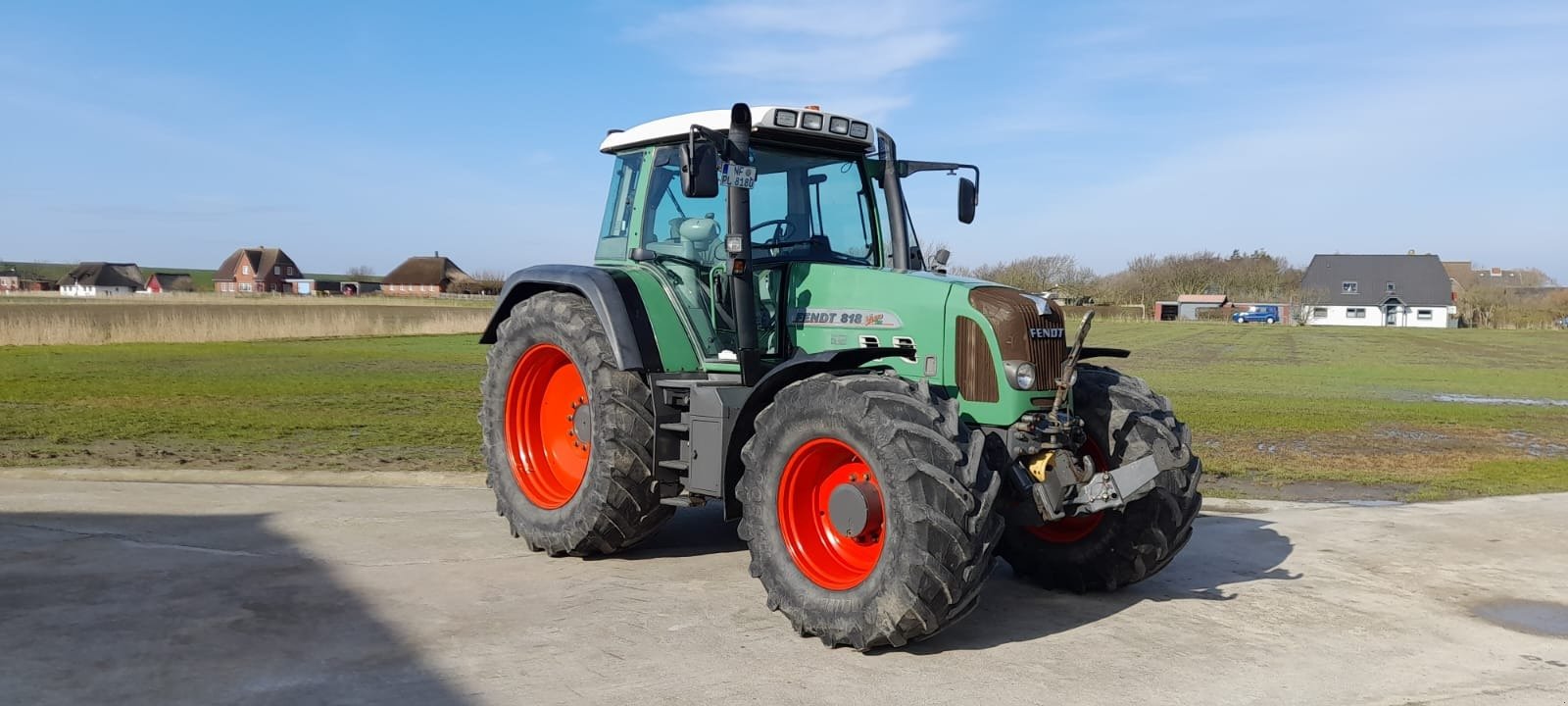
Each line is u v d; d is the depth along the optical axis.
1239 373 24.83
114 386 15.73
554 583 5.14
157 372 18.69
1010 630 4.61
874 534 4.32
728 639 4.34
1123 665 4.13
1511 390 20.27
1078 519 5.31
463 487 7.79
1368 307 82.25
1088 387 5.12
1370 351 36.75
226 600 4.67
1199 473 5.00
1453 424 13.95
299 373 19.14
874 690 3.79
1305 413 15.09
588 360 5.48
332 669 3.86
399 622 4.44
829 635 4.22
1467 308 80.12
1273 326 71.31
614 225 6.23
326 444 10.09
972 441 4.21
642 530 5.51
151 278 128.00
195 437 10.37
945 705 3.65
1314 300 80.62
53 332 27.28
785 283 5.39
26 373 18.00
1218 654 4.29
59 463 8.59
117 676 3.74
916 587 3.96
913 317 4.88
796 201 5.60
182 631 4.23
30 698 3.51
